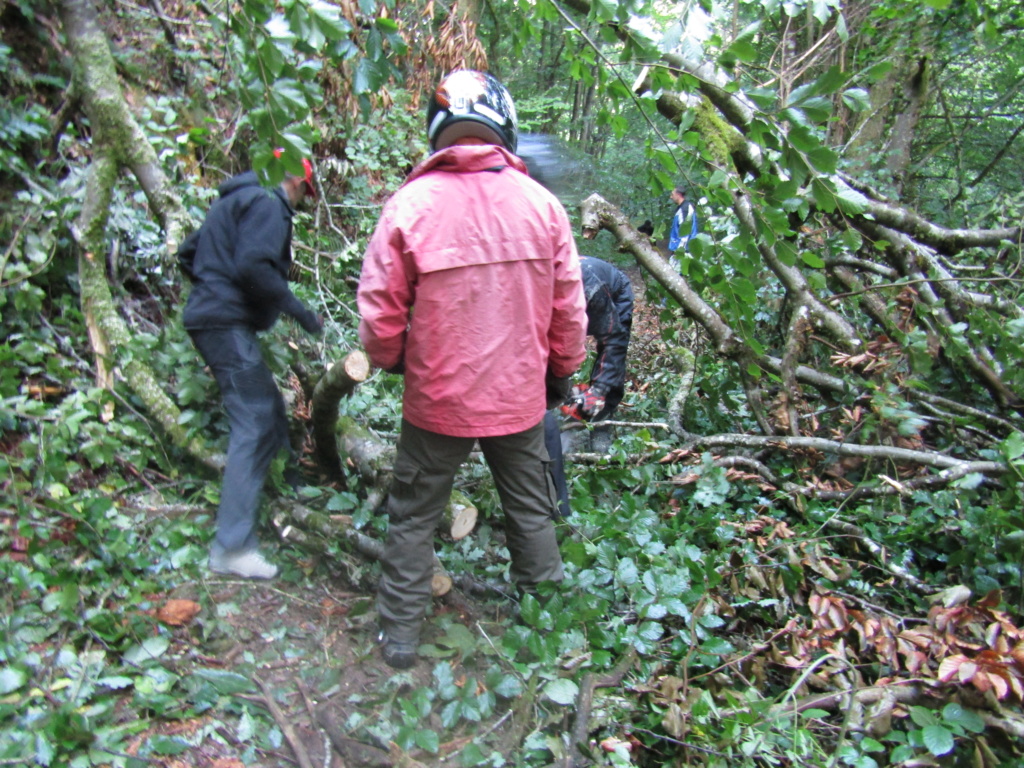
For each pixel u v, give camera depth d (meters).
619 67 2.71
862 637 2.23
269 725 1.99
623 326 4.07
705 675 2.19
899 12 4.37
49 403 2.96
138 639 2.15
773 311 4.57
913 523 2.92
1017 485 2.64
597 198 3.94
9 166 3.22
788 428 3.56
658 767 2.00
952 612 2.16
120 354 2.97
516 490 2.25
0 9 3.62
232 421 2.60
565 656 2.22
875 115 6.46
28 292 2.98
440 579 2.49
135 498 2.75
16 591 2.18
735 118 3.75
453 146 2.00
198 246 2.64
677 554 2.66
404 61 5.13
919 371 3.39
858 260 4.08
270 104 1.82
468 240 1.95
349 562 2.59
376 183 5.39
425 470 2.13
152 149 3.09
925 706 2.05
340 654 2.28
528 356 2.04
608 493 3.40
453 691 2.05
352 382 2.52
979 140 8.80
